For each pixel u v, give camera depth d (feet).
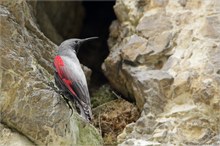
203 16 39.27
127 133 36.29
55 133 32.30
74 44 35.45
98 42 57.88
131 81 39.34
